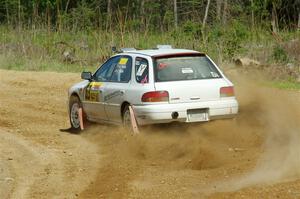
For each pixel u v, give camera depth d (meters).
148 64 21.12
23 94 34.78
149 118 20.48
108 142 22.23
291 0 68.00
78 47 50.03
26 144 22.50
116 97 21.97
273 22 56.03
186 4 72.31
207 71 21.42
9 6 72.81
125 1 74.75
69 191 16.55
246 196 14.81
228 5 63.50
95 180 17.50
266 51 42.00
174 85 20.69
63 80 38.75
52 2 75.56
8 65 46.28
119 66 22.53
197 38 49.38
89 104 23.80
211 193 15.38
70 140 23.11
